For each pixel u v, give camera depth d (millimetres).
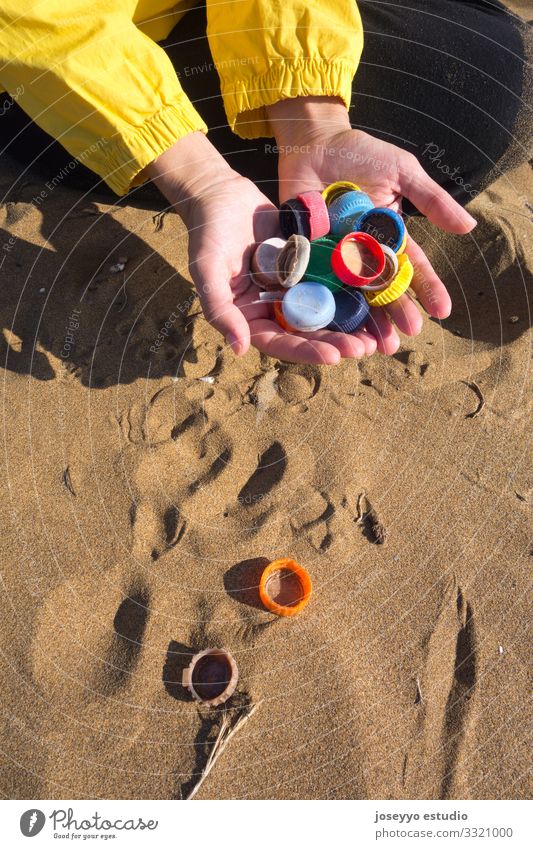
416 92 526
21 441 444
